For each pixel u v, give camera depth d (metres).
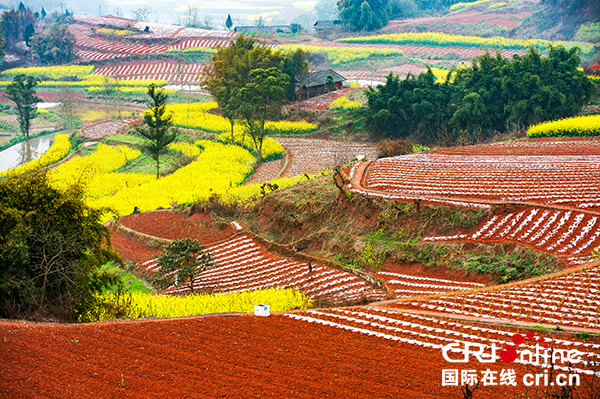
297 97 103.25
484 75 75.81
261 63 93.69
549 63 73.06
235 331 21.22
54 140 104.75
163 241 43.16
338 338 20.50
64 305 25.53
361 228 35.41
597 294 23.06
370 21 179.75
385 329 21.20
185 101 127.50
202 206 47.41
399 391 16.62
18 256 23.78
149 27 198.00
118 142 91.44
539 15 156.00
